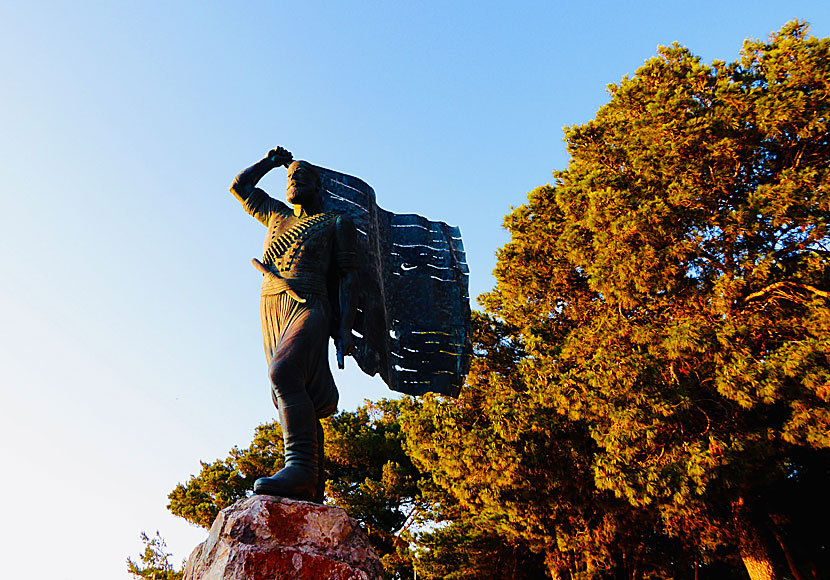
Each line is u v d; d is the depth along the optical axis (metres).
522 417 14.01
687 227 13.62
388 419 28.41
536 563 19.94
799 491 16.12
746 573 19.77
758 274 12.95
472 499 17.14
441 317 5.48
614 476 12.76
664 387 12.80
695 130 13.97
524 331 17.70
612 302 14.52
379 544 24.69
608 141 16.33
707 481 11.76
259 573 3.43
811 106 13.68
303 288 4.54
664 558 17.41
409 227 5.73
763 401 12.01
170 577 25.39
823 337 12.49
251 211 5.21
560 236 16.48
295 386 4.20
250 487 26.38
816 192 12.58
